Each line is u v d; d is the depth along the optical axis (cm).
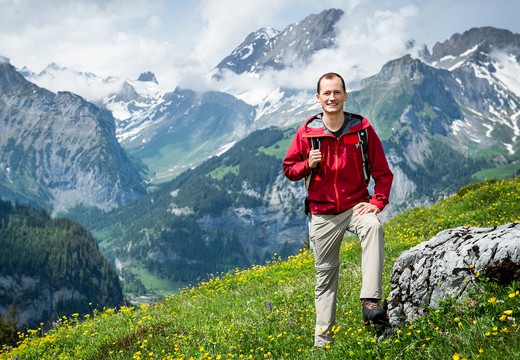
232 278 1534
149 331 985
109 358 923
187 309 1181
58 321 1298
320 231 630
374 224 582
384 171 612
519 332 441
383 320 557
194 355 791
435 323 524
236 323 915
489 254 551
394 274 683
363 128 612
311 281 1132
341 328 697
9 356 1151
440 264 605
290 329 778
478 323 480
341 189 614
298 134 635
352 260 1268
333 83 603
